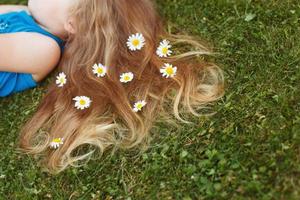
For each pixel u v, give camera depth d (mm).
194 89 687
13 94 764
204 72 705
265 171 567
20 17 737
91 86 691
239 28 725
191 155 619
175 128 660
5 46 715
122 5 702
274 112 619
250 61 689
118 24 701
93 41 697
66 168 657
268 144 588
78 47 705
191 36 743
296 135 581
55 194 643
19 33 722
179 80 691
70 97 699
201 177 589
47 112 708
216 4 762
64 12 710
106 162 650
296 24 697
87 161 657
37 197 645
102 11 693
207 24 752
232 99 661
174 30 763
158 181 611
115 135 677
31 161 678
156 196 598
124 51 702
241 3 747
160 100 685
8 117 739
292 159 566
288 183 550
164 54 712
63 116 690
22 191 655
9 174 675
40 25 745
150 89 693
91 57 696
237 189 565
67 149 667
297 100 621
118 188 624
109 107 691
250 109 638
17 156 689
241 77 678
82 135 669
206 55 720
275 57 679
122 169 639
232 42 717
